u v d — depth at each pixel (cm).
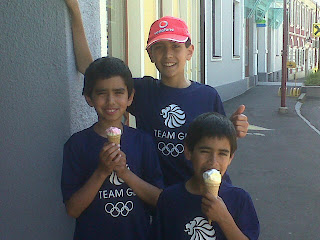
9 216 272
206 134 203
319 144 934
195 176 213
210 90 269
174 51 258
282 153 843
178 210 213
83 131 234
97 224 225
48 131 260
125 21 723
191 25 1168
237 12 2108
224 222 194
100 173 210
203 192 199
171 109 259
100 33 304
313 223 484
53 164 261
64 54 253
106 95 222
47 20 254
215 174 192
